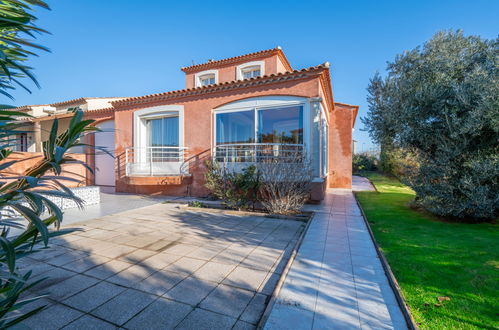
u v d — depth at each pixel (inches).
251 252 172.7
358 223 244.4
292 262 152.2
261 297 116.5
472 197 229.0
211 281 131.3
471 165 229.8
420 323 93.4
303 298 112.8
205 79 625.9
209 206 334.6
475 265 142.3
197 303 111.2
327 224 240.8
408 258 153.9
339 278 131.7
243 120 378.6
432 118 264.7
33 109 730.8
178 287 125.0
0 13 51.4
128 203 363.6
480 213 237.3
